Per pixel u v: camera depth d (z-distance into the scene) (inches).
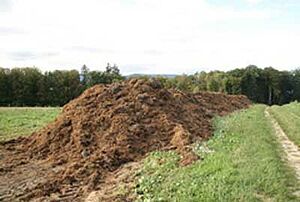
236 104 1750.7
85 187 469.7
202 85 3240.7
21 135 848.3
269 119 1269.7
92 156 582.9
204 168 497.0
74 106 768.9
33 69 2378.2
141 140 655.1
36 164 609.6
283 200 397.7
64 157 618.8
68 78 2455.7
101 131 680.4
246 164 516.1
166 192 412.2
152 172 499.2
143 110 759.1
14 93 2309.3
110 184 474.9
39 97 2372.0
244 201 380.8
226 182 441.4
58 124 722.8
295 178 493.0
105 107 748.0
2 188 490.9
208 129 854.5
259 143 681.0
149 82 911.7
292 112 1537.9
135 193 421.7
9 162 622.2
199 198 386.6
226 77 3329.2
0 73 2281.0
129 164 564.7
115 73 2812.5
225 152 598.2
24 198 446.0
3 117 1173.7
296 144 746.8
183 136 658.8
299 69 3681.1
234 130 851.4
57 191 465.7
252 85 3415.4
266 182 442.9
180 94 1178.6
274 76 3476.9
